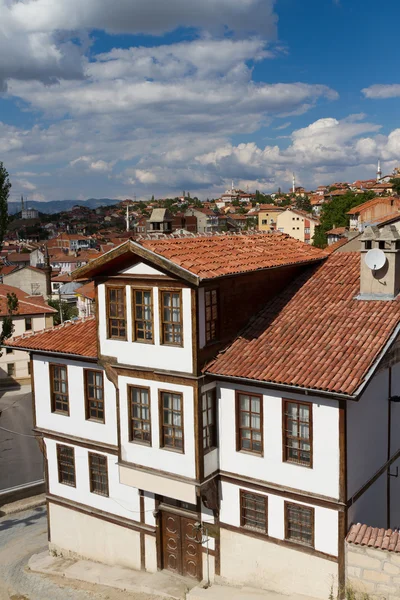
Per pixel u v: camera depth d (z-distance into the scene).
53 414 22.70
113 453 21.09
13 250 159.00
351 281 20.36
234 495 18.41
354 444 16.55
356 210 76.38
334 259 22.27
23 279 84.88
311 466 16.66
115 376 19.08
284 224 130.00
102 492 21.91
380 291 18.84
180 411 17.92
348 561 16.09
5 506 29.11
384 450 18.59
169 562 20.55
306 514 17.14
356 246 42.03
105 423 21.16
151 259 17.11
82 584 20.95
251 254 20.05
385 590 15.63
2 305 56.88
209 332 17.92
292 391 16.64
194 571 19.88
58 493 23.16
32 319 57.41
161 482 18.38
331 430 16.16
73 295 83.88
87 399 21.70
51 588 21.03
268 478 17.55
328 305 19.30
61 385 22.47
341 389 15.16
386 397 18.58
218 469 18.52
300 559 17.19
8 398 52.47
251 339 18.58
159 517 20.44
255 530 18.14
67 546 23.25
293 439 17.05
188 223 119.75
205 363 17.67
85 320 23.52
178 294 17.44
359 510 17.11
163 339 17.88
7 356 56.12
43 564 22.83
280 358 17.25
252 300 19.72
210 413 18.19
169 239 19.23
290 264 20.52
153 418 18.39
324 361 16.53
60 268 123.38
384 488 18.80
